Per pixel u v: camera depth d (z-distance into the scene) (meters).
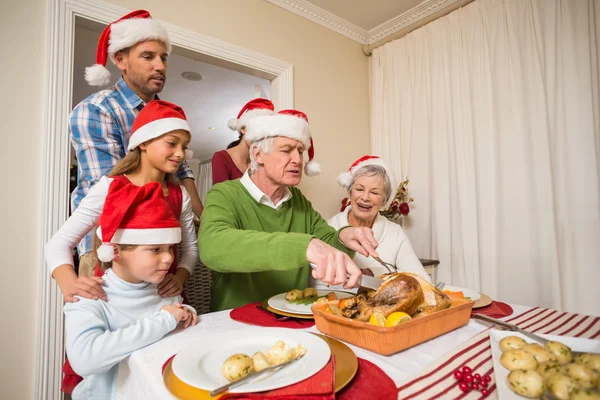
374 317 0.57
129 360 0.57
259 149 1.09
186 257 1.06
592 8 1.61
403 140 2.41
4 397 1.23
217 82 3.48
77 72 3.05
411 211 2.31
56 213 1.34
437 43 2.22
